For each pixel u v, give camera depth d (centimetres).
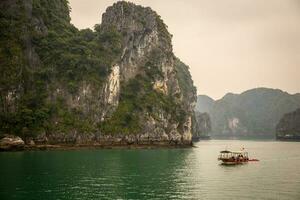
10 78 11112
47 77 12050
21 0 12369
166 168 6819
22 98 11344
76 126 11681
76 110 12025
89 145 11669
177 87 15825
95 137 11931
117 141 12250
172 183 5116
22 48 11838
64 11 15025
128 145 12425
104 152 10181
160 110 13712
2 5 11956
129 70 14438
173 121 14050
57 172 5853
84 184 4869
